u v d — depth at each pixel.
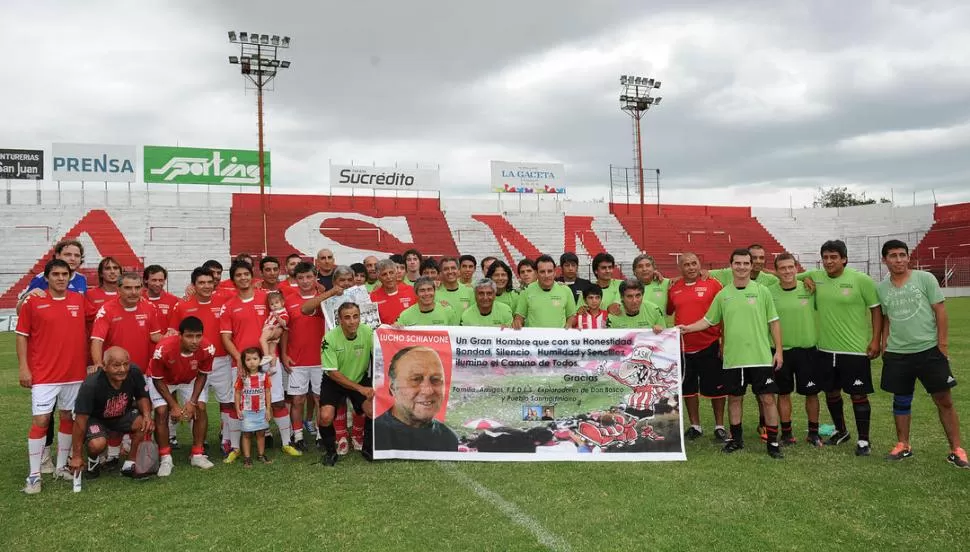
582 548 3.90
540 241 38.31
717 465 5.77
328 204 37.31
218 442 7.17
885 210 43.94
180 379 6.05
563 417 6.26
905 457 5.86
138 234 32.16
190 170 33.72
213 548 4.02
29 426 7.72
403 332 6.32
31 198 32.72
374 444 6.16
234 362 6.67
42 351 5.55
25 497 5.14
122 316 6.07
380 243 35.31
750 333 6.17
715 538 4.04
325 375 6.22
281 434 6.62
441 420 6.23
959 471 5.42
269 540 4.12
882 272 39.03
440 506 4.70
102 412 5.53
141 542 4.14
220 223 34.16
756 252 7.21
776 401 6.65
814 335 6.46
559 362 6.35
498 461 6.04
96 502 4.97
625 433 6.21
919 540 3.99
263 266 7.68
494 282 7.13
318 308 7.03
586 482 5.28
